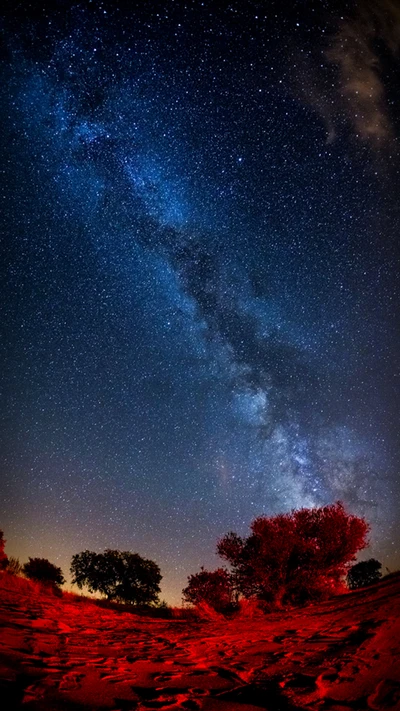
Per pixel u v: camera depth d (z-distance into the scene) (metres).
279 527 12.82
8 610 6.97
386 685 3.98
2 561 13.17
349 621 7.05
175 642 6.31
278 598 11.84
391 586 9.73
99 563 20.16
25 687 3.19
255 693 3.80
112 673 4.09
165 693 3.65
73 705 3.04
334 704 3.55
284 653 5.45
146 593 19.80
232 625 8.40
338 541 12.31
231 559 12.68
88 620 7.95
